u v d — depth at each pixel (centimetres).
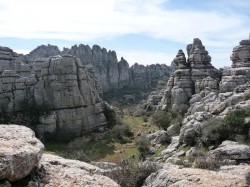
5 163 980
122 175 1856
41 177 1182
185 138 6081
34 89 9956
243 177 1670
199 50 12694
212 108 7394
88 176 1283
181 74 12231
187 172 1684
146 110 13788
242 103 6475
